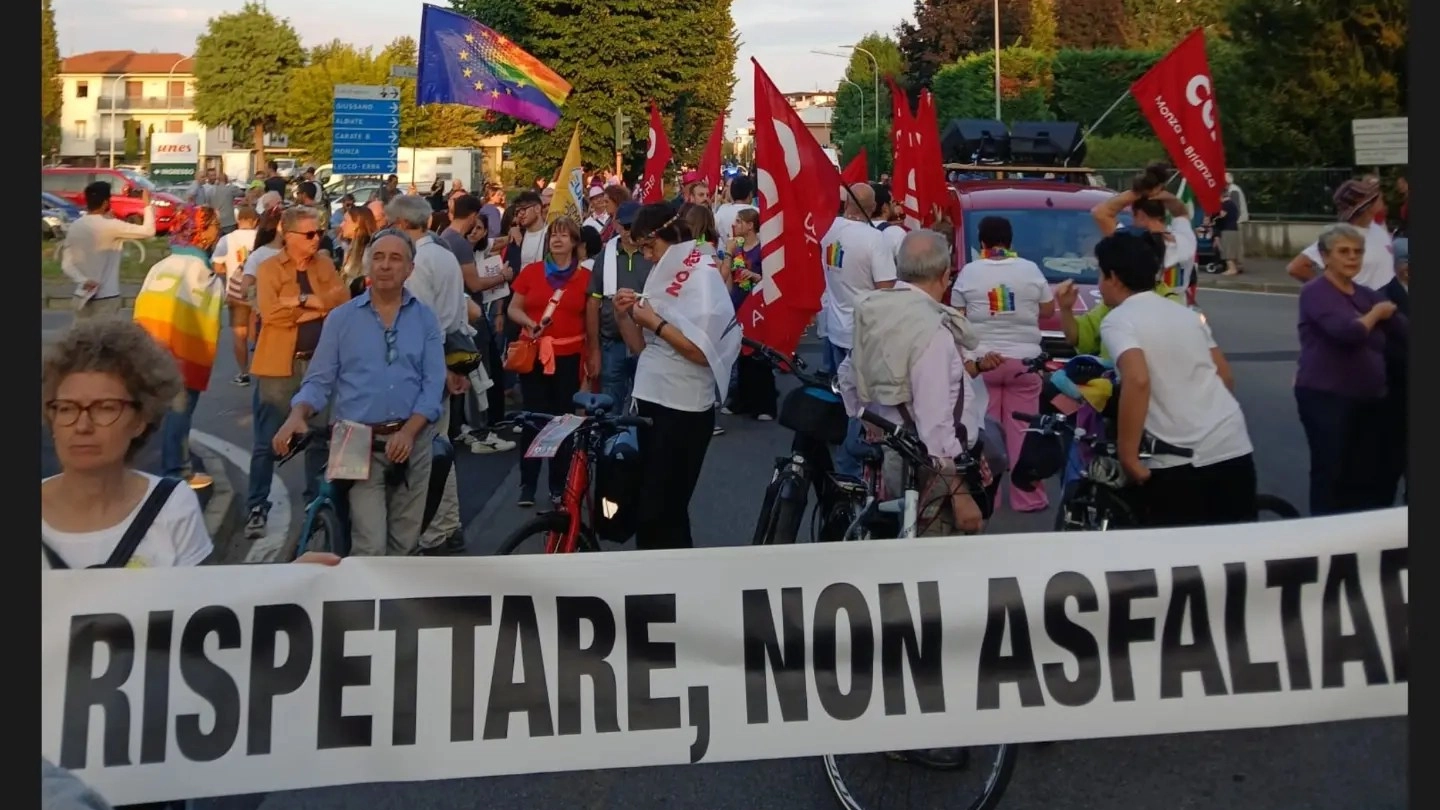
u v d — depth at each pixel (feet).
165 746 10.44
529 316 28.71
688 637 11.59
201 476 27.63
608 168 145.59
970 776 13.24
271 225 30.40
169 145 125.90
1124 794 14.38
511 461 32.83
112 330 9.91
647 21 144.97
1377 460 21.62
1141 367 15.31
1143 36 214.69
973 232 36.11
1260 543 12.23
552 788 14.73
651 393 18.61
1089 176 46.44
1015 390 25.63
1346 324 20.06
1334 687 12.26
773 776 14.97
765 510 17.92
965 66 163.84
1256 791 14.44
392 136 51.80
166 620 10.38
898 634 11.87
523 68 43.14
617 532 18.79
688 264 18.44
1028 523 26.02
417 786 14.75
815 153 21.99
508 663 11.28
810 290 22.12
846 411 17.24
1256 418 37.81
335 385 18.37
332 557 11.03
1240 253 99.45
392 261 17.99
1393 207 73.20
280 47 237.66
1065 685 12.03
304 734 10.81
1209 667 12.17
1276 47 98.73
